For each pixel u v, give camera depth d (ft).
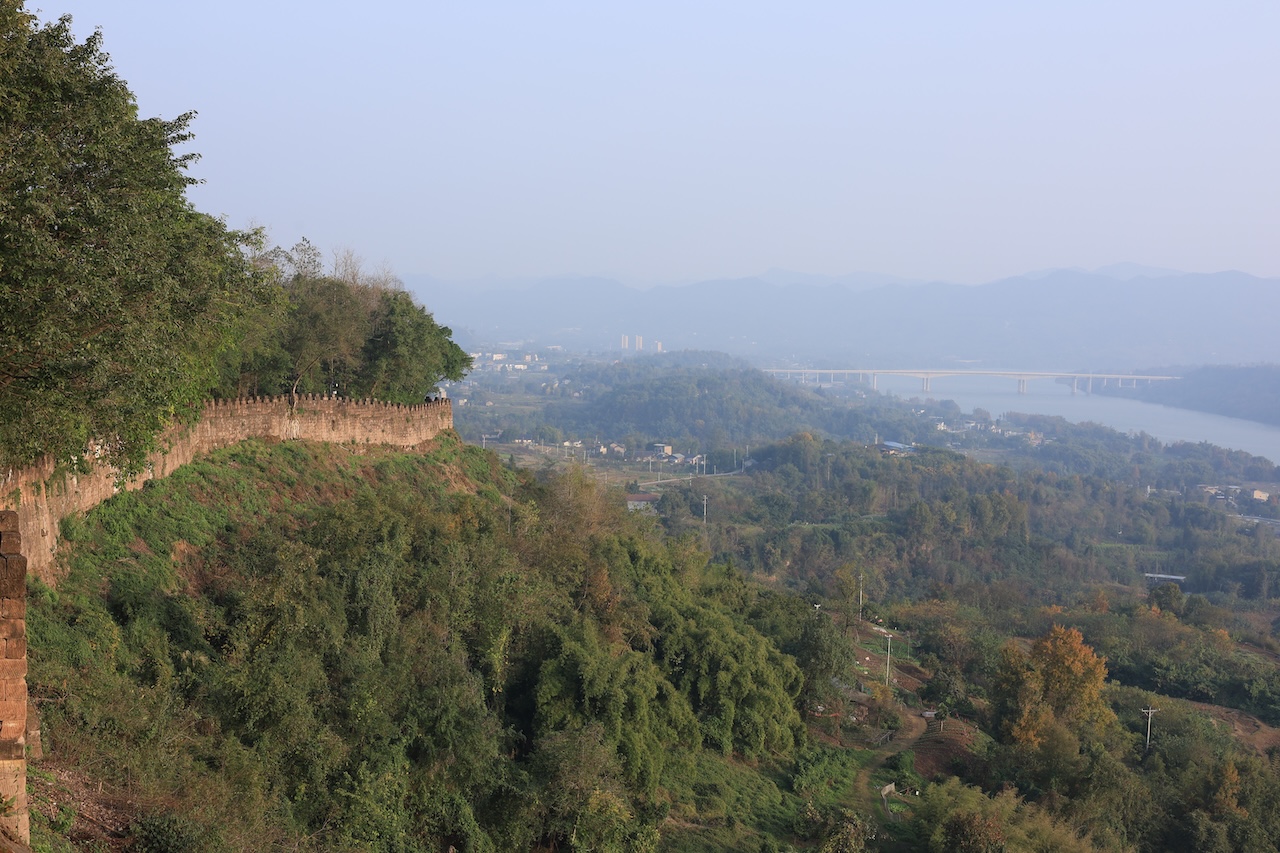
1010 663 203.82
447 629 113.09
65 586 77.56
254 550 102.06
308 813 78.33
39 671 64.49
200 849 57.72
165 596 87.10
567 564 150.92
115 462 69.82
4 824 41.75
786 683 173.27
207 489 109.09
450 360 196.13
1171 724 207.51
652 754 124.67
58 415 57.67
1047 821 139.13
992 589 422.82
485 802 99.50
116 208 56.29
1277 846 155.02
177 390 75.15
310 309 149.79
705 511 529.86
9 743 42.42
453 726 98.73
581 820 101.60
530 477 203.92
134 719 66.80
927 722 201.57
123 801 59.36
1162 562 544.62
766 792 141.38
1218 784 165.07
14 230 50.34
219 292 70.59
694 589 208.95
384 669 98.43
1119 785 157.07
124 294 57.82
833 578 419.74
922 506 522.47
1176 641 306.76
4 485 70.23
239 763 72.33
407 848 85.40
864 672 232.94
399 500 131.23
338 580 103.14
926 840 130.41
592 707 119.96
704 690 152.15
